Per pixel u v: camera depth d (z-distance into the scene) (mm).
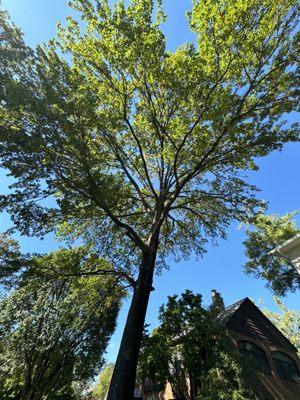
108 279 15203
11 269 11547
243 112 13805
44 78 11406
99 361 21078
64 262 13539
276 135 13273
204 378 15156
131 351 9789
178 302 19016
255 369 17516
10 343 18172
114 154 14836
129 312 10867
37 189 11141
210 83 12781
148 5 11906
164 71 12617
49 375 19203
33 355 18859
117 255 16297
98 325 21062
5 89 10273
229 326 20156
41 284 13648
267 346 21000
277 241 23469
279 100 13094
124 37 12016
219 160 14688
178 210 18562
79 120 11336
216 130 13922
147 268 11953
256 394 14945
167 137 14078
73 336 19594
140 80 13250
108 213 12406
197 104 13312
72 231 15586
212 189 16016
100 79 13812
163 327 18219
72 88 11930
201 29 11898
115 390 8984
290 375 20469
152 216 14914
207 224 17094
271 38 12344
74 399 27266
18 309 18422
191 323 17781
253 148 13867
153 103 13797
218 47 12070
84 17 12602
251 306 23359
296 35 12141
